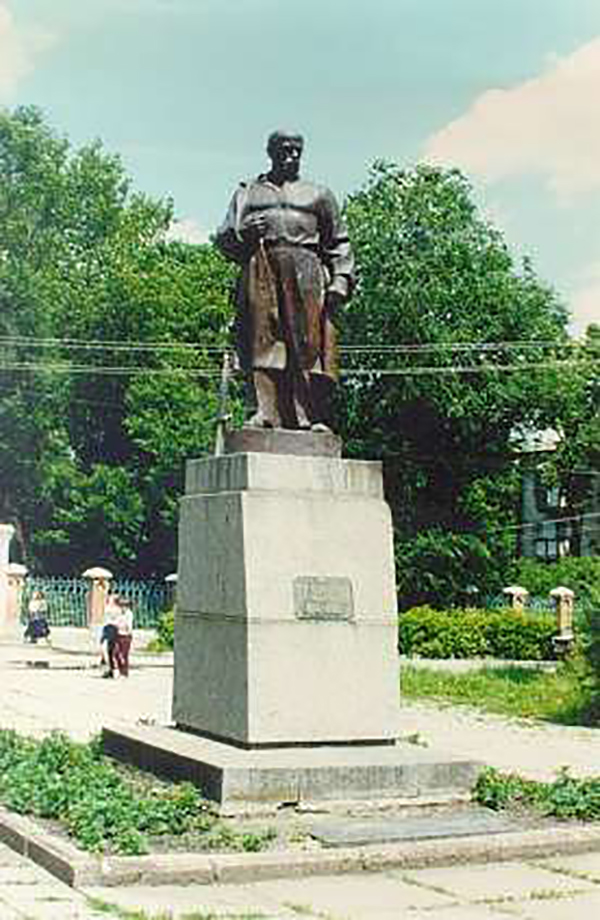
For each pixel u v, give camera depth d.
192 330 50.50
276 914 7.04
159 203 56.41
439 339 45.50
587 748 15.80
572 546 58.00
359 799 9.66
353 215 46.91
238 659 10.36
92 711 18.73
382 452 46.81
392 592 10.84
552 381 46.66
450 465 47.53
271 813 9.33
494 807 9.84
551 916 7.11
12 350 48.38
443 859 8.38
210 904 7.24
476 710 20.69
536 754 15.05
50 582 41.62
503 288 46.69
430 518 47.47
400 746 10.57
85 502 48.09
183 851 8.20
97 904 7.08
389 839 8.66
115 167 56.72
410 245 46.91
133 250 54.28
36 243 50.94
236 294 11.60
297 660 10.36
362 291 46.19
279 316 11.29
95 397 50.66
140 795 9.47
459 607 45.25
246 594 10.31
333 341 11.44
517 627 34.66
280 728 10.21
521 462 50.56
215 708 10.70
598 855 8.75
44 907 6.97
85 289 52.25
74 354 49.75
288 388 11.32
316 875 8.02
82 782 9.77
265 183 11.52
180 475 47.19
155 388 46.97
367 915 7.06
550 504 60.50
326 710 10.39
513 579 48.31
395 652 10.76
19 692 22.06
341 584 10.63
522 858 8.59
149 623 42.84
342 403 47.03
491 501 48.22
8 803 9.36
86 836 8.25
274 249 11.30
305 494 10.71
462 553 46.19
